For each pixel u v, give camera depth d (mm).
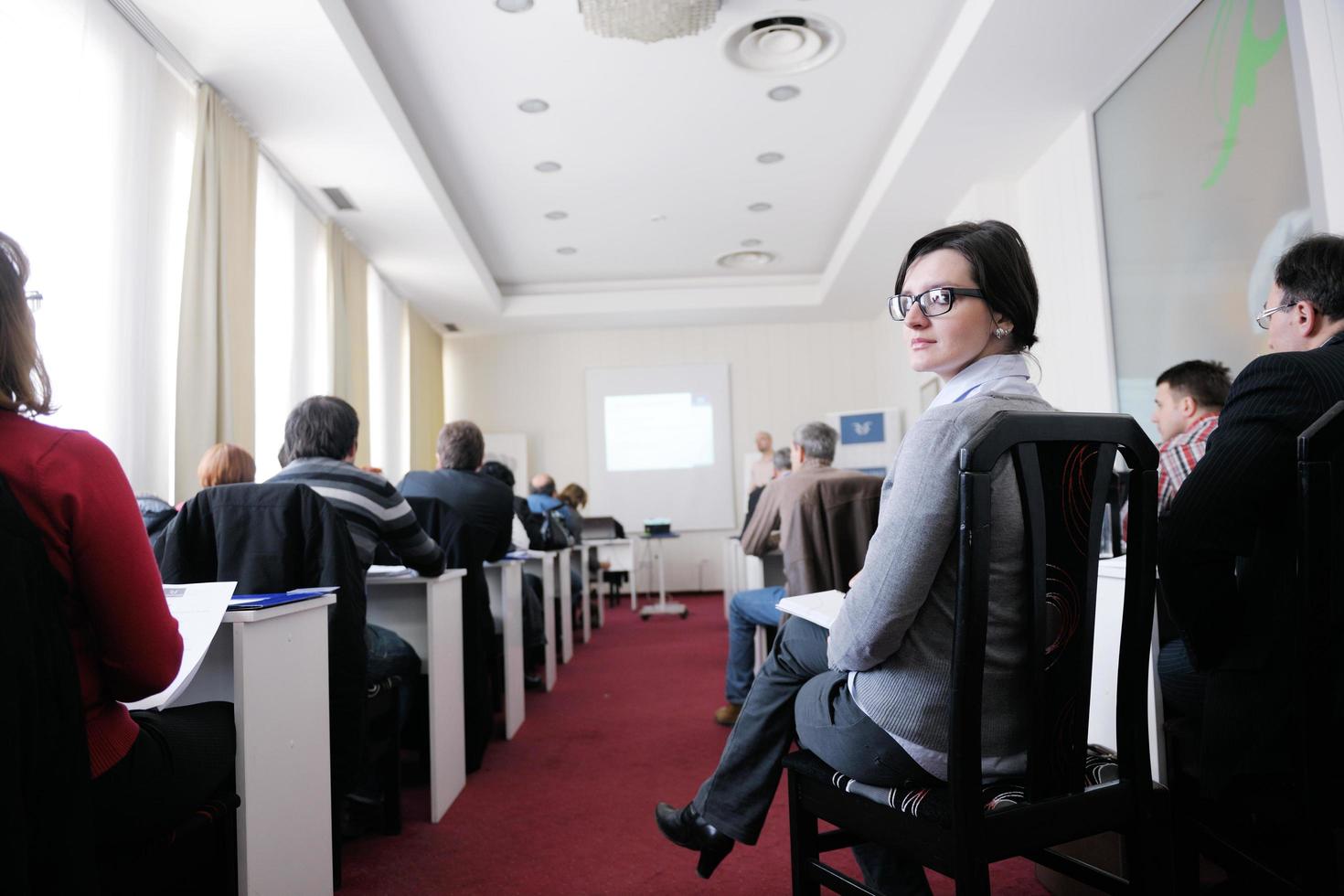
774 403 8898
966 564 924
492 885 1823
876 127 4965
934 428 984
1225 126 3152
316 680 1555
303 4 3264
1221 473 1130
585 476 8875
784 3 3744
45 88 2863
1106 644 1496
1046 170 4766
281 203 4820
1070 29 3559
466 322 8344
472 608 2584
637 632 5867
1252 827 1229
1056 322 4688
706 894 1758
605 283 8125
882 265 6938
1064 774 1022
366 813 2174
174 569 1743
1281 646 1106
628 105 4617
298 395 4988
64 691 845
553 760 2781
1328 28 2604
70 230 2969
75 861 837
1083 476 1015
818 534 2680
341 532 1759
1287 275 1286
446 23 3805
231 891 1273
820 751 1159
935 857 993
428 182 5078
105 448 1031
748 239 6957
